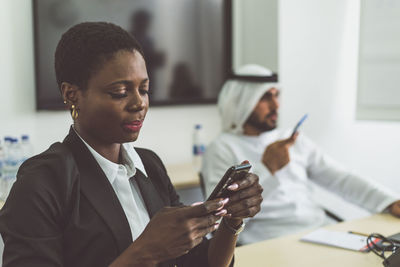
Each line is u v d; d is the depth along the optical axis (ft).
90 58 2.92
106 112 2.96
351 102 9.93
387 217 6.04
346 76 9.89
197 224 2.82
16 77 8.27
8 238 2.78
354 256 4.61
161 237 2.75
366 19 9.21
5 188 7.22
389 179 9.59
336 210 10.00
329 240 5.02
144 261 2.73
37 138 8.54
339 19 9.75
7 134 8.28
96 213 3.06
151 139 9.75
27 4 8.23
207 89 10.22
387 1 9.01
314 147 7.79
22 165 3.14
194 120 10.19
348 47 9.82
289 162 6.97
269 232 6.85
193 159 9.93
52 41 8.41
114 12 9.05
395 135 9.43
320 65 9.77
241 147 7.34
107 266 3.01
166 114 9.86
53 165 3.00
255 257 4.66
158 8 9.52
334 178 7.53
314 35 9.66
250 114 7.27
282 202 7.00
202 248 3.82
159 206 3.60
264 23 9.80
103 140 3.14
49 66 8.41
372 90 9.32
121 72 2.93
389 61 9.13
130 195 3.37
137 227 3.32
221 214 2.99
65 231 2.96
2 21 8.07
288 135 7.77
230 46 10.34
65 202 2.97
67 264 2.96
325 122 9.91
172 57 9.78
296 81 9.60
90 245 3.00
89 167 3.18
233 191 3.32
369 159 9.76
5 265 2.75
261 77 7.10
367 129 9.71
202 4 9.96
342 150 10.00
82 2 8.67
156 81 9.66
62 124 8.73
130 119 3.01
